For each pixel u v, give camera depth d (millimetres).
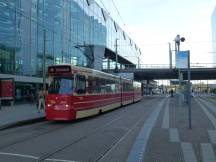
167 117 26344
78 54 56906
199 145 13648
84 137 16141
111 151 12445
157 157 11375
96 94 27562
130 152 12234
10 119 23266
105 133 17531
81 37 58594
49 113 23062
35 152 12219
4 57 37500
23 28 40969
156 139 15203
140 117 26734
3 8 37219
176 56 18750
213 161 10812
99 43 69500
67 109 22672
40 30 44656
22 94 41281
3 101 37281
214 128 19062
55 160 10883
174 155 11703
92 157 11391
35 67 43469
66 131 18625
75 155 11719
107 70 72875
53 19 48000
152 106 42250
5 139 15680
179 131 17844
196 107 39938
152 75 88562
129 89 45156
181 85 43469
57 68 23172
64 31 51500
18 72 40062
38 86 44438
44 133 17844
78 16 57125
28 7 42000
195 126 20062
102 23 71875
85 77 25016
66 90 22891
